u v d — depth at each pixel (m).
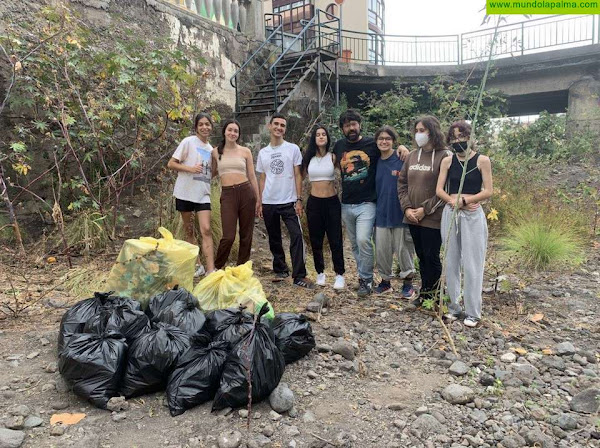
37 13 6.03
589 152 11.31
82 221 5.87
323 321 4.03
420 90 13.27
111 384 2.62
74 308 3.23
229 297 3.48
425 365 3.29
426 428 2.49
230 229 4.86
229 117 9.89
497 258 6.34
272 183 5.09
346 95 14.12
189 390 2.59
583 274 5.80
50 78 5.86
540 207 7.83
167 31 8.53
